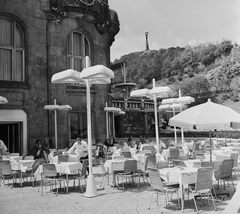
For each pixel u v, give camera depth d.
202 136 32.59
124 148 15.88
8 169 10.05
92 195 8.45
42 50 18.14
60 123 18.22
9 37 17.27
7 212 7.02
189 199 7.84
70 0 18.78
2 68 16.97
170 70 112.44
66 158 11.30
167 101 17.45
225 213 5.59
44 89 18.00
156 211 6.74
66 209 7.17
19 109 16.98
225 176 8.28
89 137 8.89
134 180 10.93
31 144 17.14
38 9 18.17
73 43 19.75
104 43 21.48
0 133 17.80
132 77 116.31
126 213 6.64
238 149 12.92
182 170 7.30
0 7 16.83
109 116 21.77
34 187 10.12
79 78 9.48
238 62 90.62
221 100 79.44
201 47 114.69
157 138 12.74
